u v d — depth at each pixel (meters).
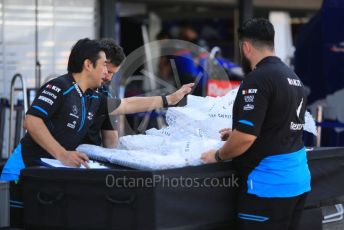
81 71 7.22
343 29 13.71
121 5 16.95
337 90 13.95
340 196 7.63
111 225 6.05
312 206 7.45
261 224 6.43
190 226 6.12
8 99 14.20
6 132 13.95
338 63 13.91
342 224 11.29
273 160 6.42
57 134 7.12
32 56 14.73
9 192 7.20
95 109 7.50
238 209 6.56
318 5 19.14
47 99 6.97
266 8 18.45
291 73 6.61
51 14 14.90
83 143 7.82
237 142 6.20
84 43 7.25
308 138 12.98
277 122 6.39
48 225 6.45
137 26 17.28
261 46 6.60
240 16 17.86
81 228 6.23
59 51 15.04
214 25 19.05
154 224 5.81
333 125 12.84
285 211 6.50
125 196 5.95
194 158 6.34
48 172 6.39
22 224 6.98
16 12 14.51
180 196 6.02
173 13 18.75
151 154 6.62
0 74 14.46
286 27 18.62
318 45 14.36
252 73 6.41
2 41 14.44
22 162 7.33
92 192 6.14
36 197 6.51
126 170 5.99
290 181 6.45
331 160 7.50
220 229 6.64
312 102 14.57
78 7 15.22
